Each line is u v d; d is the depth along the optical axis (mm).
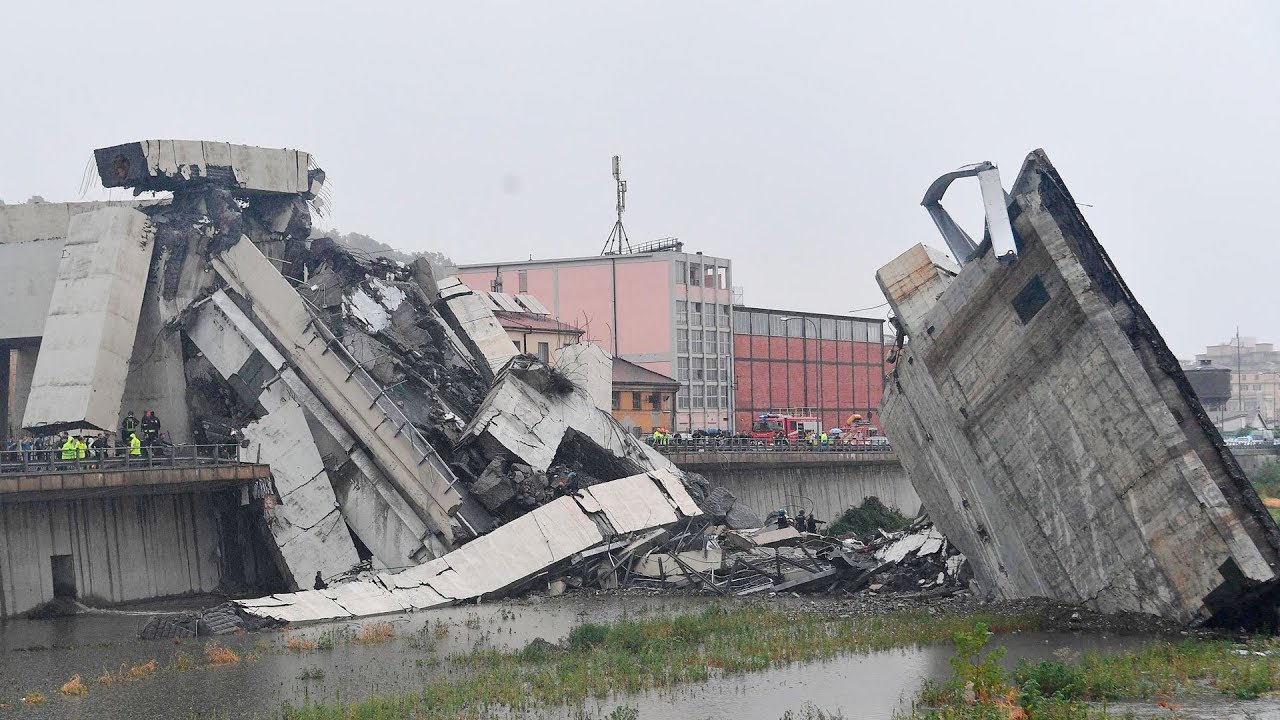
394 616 47688
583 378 66375
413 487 56375
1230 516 38469
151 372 60125
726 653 36781
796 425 103375
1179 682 31422
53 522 49594
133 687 34281
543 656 37406
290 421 57531
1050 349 42438
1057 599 44219
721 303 105312
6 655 39781
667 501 59219
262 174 66000
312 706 31391
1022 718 26859
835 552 54500
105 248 55688
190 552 55312
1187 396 41562
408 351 63594
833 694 31516
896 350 52500
